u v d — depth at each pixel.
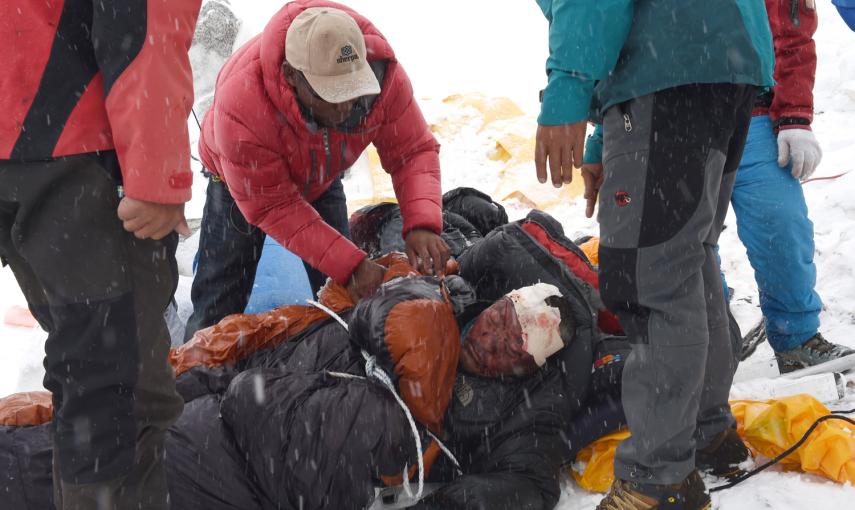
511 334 2.77
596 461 2.75
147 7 1.71
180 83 1.77
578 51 2.15
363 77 2.73
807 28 3.05
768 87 2.40
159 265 1.90
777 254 3.17
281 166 3.04
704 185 2.12
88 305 1.80
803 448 2.54
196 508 2.55
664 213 2.12
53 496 2.40
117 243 1.81
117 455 1.87
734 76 2.09
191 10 1.80
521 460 2.68
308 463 2.51
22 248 1.80
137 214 1.74
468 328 3.00
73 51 1.74
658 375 2.19
